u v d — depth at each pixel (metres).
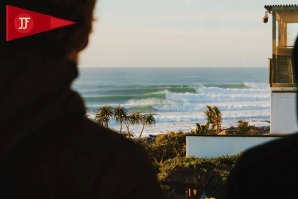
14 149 1.00
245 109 65.44
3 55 1.01
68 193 1.02
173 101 67.44
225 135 19.12
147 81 89.25
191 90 70.12
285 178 1.37
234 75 93.25
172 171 12.00
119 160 1.05
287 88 19.73
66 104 1.04
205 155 19.41
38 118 1.00
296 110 1.43
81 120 1.07
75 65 1.09
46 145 1.01
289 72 19.73
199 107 64.88
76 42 1.10
